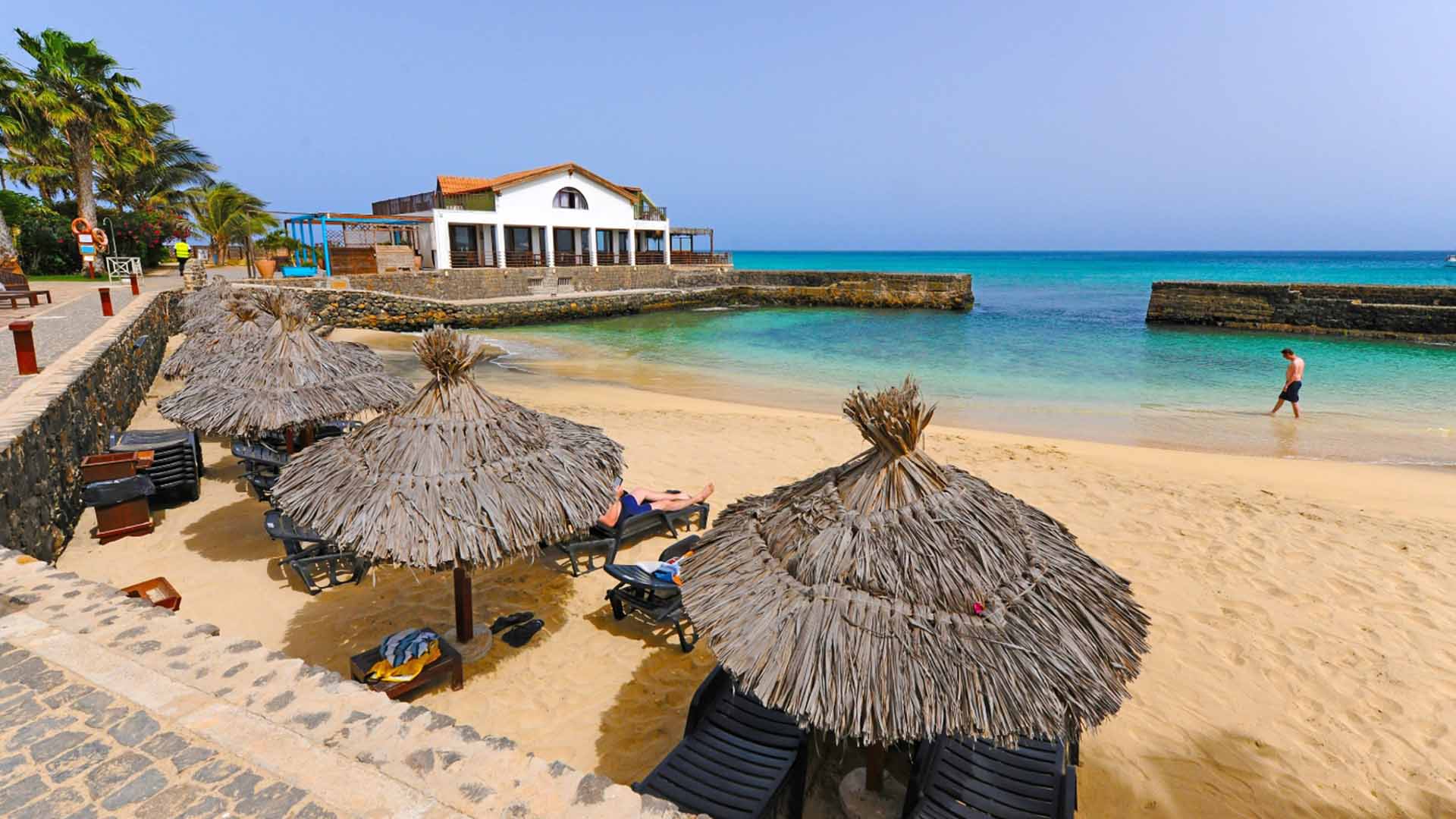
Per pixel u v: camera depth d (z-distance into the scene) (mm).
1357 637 5891
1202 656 5645
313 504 4754
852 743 4332
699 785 3623
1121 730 4801
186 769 2553
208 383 7516
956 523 3330
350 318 30141
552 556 7125
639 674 5305
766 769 3730
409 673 4836
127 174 34938
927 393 18391
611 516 7023
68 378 8164
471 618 5477
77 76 28000
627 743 4555
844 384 19531
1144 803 4184
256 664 3184
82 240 26875
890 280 43250
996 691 2980
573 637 5766
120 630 3418
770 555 3611
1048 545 3650
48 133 28359
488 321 33500
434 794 2436
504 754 2637
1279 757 4570
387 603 6152
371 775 2521
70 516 7148
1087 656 3188
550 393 17266
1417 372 21312
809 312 41906
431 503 4531
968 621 3111
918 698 2984
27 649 3244
